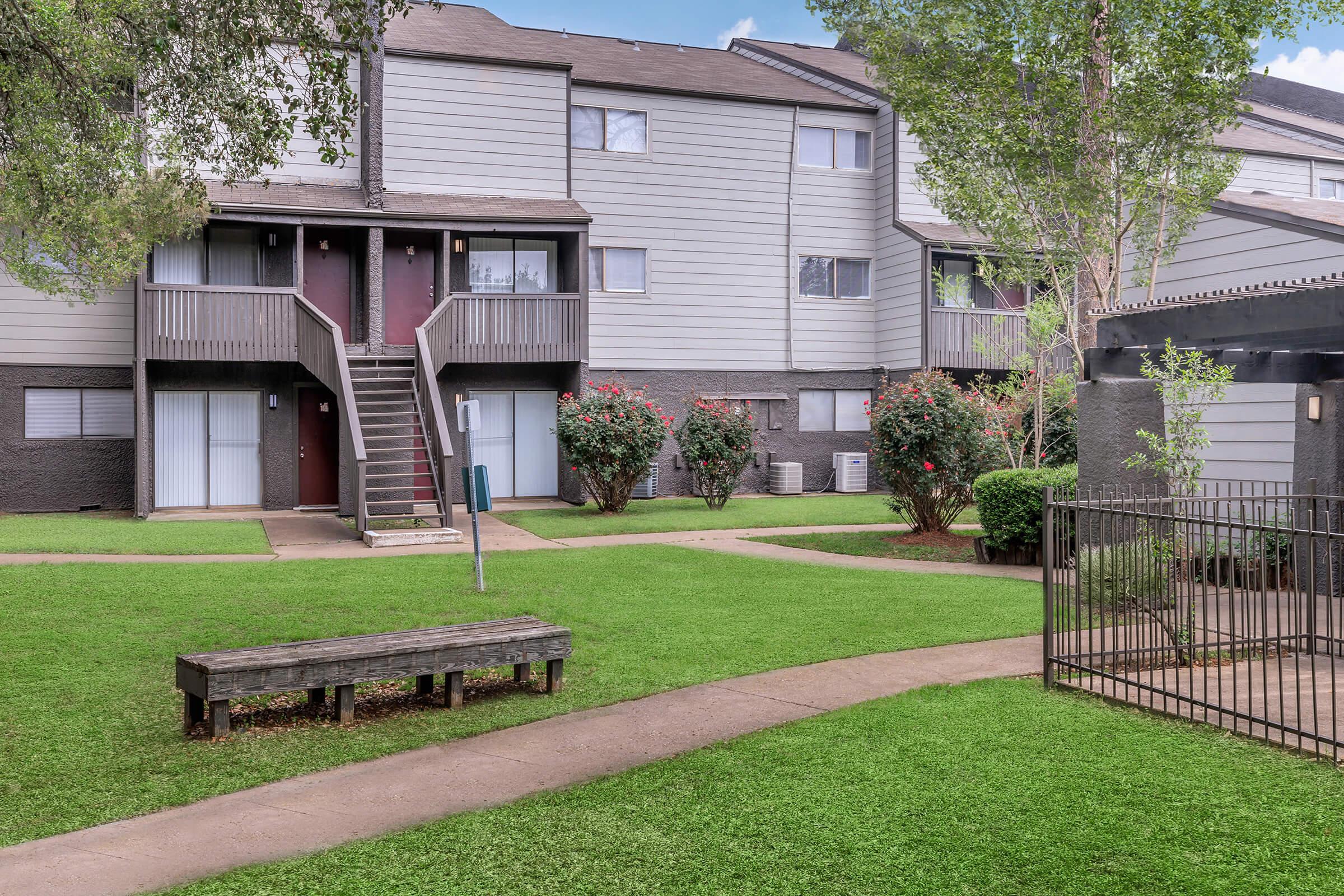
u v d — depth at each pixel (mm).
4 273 18797
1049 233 14203
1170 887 3863
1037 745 5613
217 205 17859
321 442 20203
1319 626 9023
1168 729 5949
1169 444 8766
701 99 23109
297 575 11539
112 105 13125
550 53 22172
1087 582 8352
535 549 14172
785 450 24047
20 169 10742
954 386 15508
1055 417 18906
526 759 5613
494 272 21250
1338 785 4961
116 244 14758
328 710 6703
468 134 20750
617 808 4773
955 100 14102
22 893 3947
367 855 4273
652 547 14320
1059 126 13383
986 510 13070
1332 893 3789
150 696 6871
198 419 19609
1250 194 14828
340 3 8234
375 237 19016
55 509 19250
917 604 10055
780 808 4723
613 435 18500
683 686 7145
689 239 23094
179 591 10352
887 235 24141
